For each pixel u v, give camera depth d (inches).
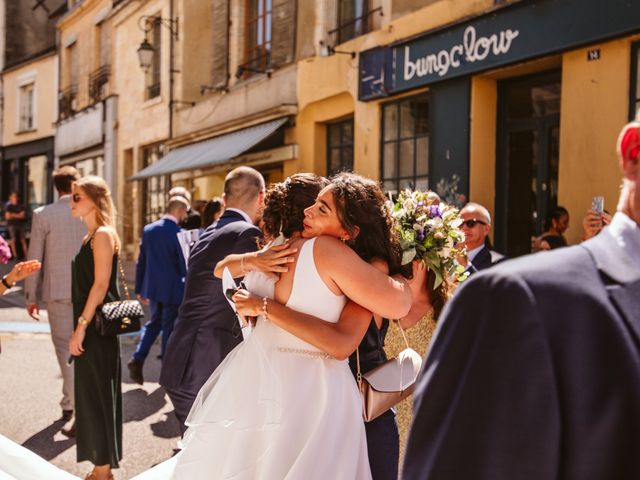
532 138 331.6
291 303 100.7
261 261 102.6
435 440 42.6
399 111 398.9
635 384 39.1
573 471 39.3
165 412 224.5
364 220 103.7
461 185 345.7
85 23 919.0
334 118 458.3
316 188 110.5
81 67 938.7
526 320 40.0
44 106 1045.8
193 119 647.8
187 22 664.4
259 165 548.4
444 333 44.3
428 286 118.8
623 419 39.0
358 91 415.8
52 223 208.7
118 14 815.1
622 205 46.5
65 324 210.5
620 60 266.5
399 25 383.6
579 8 274.8
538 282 41.1
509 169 344.5
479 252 184.2
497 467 39.7
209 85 629.0
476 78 339.6
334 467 96.7
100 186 169.3
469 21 329.7
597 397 39.4
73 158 973.8
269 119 506.9
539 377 39.2
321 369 99.3
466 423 41.0
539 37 293.4
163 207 733.9
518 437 39.3
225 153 498.3
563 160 292.0
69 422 203.8
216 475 99.6
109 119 834.8
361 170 426.3
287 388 98.0
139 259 271.6
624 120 265.7
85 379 159.9
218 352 141.3
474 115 340.2
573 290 41.1
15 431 202.4
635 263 42.7
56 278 208.7
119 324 157.1
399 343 121.7
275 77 512.1
